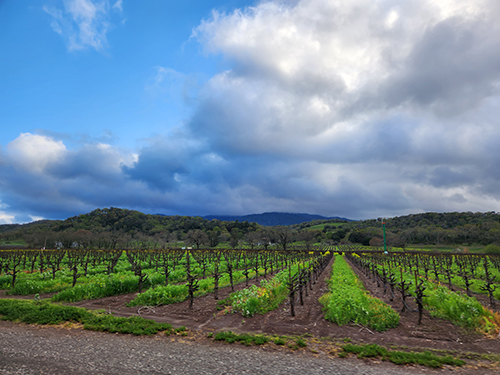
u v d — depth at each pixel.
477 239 101.38
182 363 6.51
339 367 6.49
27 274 25.34
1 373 5.65
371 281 23.80
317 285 21.17
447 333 9.51
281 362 6.75
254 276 25.95
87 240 91.81
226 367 6.31
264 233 117.75
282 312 12.52
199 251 63.34
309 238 119.50
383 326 9.96
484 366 6.69
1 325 9.70
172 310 12.93
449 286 19.08
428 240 112.94
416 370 6.39
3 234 121.62
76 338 8.37
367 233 137.38
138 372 5.91
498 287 17.47
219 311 12.68
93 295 15.84
